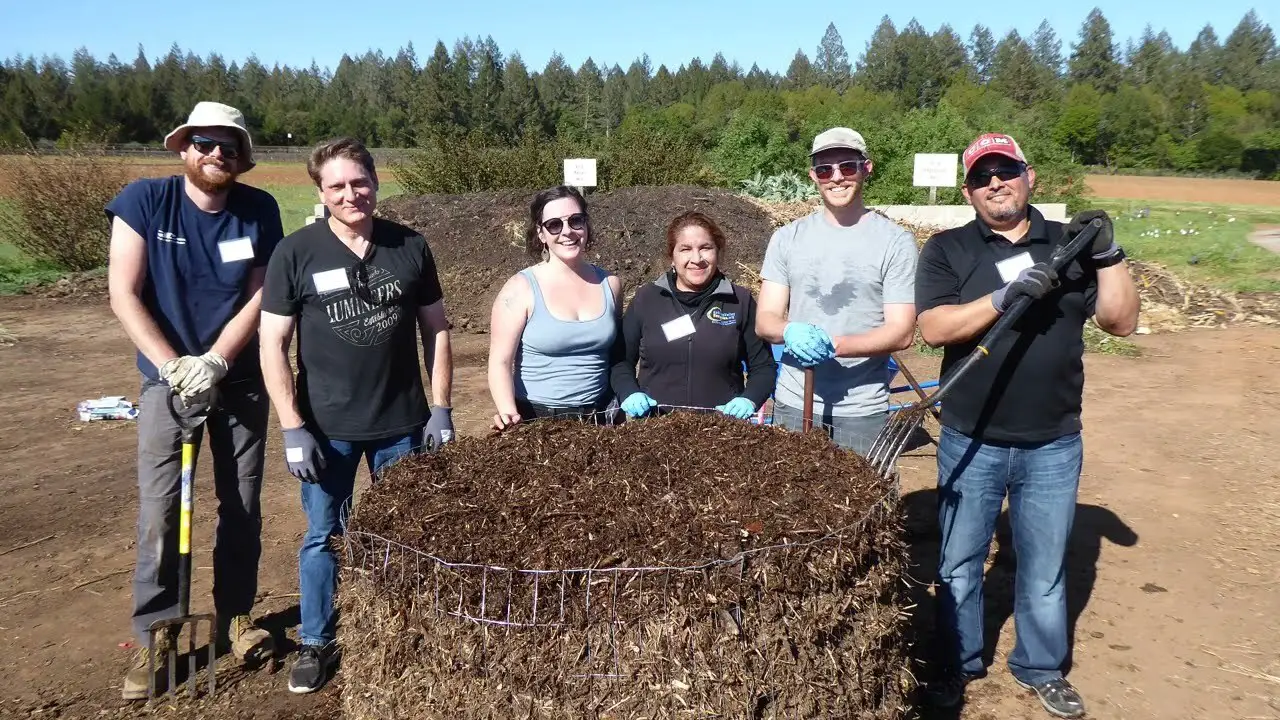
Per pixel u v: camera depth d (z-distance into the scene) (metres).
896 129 18.38
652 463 2.66
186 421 2.99
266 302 2.96
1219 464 5.43
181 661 3.39
